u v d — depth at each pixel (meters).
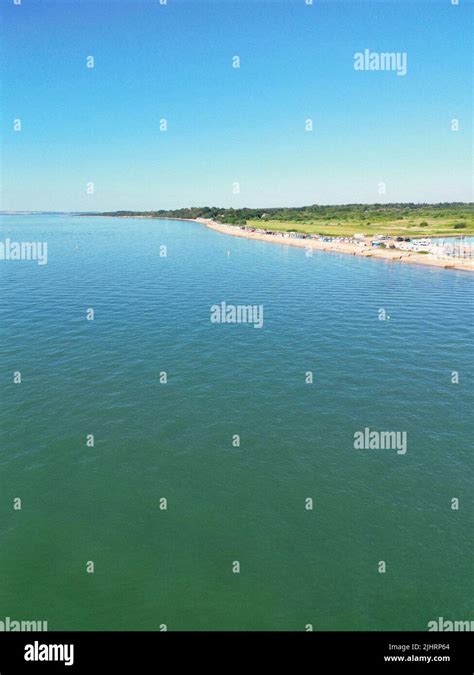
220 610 21.38
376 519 26.80
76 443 34.56
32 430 36.22
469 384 45.47
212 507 27.81
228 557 24.12
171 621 21.02
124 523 26.53
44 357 51.91
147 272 114.12
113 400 41.53
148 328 63.66
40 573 23.23
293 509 27.61
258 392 43.56
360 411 39.94
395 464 32.12
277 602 21.70
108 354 53.09
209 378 46.69
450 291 91.12
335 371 48.78
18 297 81.94
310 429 36.88
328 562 23.83
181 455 33.16
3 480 30.16
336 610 21.36
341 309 75.75
